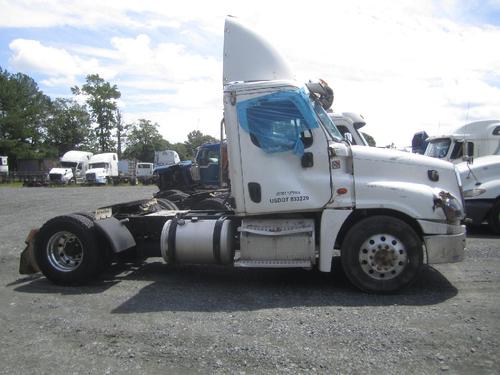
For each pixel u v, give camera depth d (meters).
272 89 6.43
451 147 13.40
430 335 4.59
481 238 10.33
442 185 6.48
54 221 6.94
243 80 6.76
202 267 8.07
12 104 88.94
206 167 15.30
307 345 4.43
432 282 6.67
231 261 6.84
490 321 4.95
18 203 22.98
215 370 3.98
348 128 10.05
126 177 54.34
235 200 6.52
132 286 6.84
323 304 5.76
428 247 6.11
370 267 6.16
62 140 93.19
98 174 51.00
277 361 4.11
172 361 4.18
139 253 7.55
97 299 6.18
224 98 6.55
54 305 5.93
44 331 4.99
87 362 4.21
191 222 6.85
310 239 6.34
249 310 5.57
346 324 4.97
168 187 15.90
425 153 14.71
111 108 90.81
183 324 5.10
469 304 5.59
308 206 6.32
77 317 5.43
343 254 6.23
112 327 5.07
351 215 6.43
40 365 4.16
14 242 10.77
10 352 4.46
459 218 6.22
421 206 6.11
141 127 93.94
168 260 6.88
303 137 6.34
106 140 91.94
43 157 85.75
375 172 6.32
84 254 6.82
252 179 6.45
